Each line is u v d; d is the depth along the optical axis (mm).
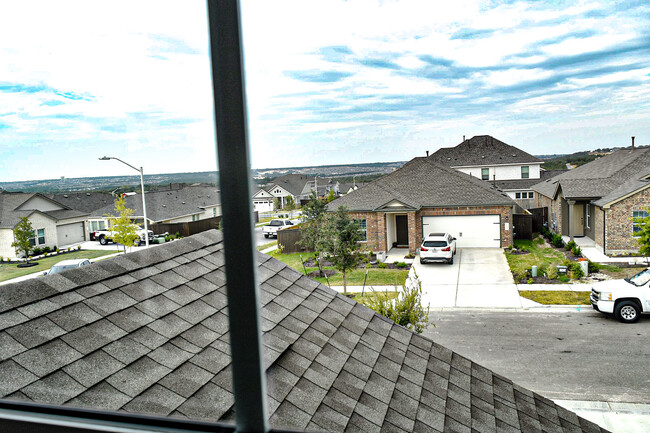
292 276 4340
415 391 3246
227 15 1062
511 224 23797
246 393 1145
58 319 2723
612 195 20609
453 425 3012
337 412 2809
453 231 24609
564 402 7930
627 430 6980
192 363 2684
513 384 3689
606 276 16438
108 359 2559
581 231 24719
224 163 1104
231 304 1136
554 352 10422
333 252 16328
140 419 1503
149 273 3426
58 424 1349
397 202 23062
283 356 3211
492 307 14219
